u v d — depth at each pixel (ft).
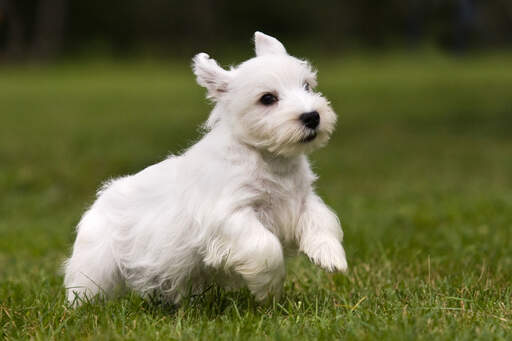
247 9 216.33
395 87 121.60
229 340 17.52
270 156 20.80
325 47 210.59
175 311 21.94
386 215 38.45
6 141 69.00
